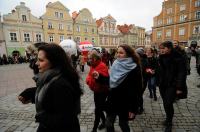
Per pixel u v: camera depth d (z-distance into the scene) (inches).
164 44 121.3
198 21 1316.4
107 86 115.5
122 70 87.0
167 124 123.6
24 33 1215.6
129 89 86.3
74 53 350.9
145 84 166.9
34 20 1259.2
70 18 1461.6
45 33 1320.1
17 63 1030.4
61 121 48.9
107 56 424.2
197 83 283.4
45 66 54.6
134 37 2154.3
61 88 49.8
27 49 127.0
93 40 1656.0
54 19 1362.0
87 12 1589.6
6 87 305.4
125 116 89.3
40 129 56.2
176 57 120.2
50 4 1334.9
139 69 88.0
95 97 120.1
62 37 1427.2
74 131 55.4
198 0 1307.8
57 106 49.3
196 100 193.3
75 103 55.4
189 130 125.6
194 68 484.1
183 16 1428.4
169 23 1545.3
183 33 1438.2
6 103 203.3
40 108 53.3
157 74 134.7
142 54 167.0
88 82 120.3
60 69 54.3
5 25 1127.6
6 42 1138.0
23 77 422.6
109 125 90.3
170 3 1521.9
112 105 90.6
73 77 55.9
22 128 135.8
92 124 139.7
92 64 118.3
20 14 1188.5
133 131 125.6
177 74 119.8
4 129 134.6
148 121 142.2
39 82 55.0
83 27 1565.0
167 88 124.1
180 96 120.9
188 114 154.3
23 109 179.6
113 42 1865.2
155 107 175.3
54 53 53.7
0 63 939.3
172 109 122.1
